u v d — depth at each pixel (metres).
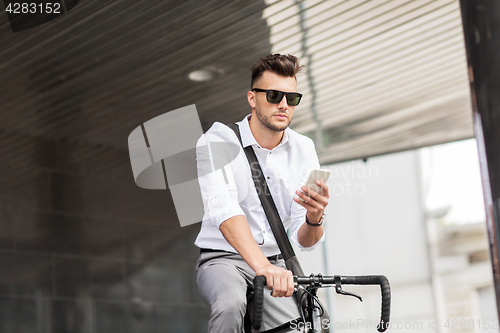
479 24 2.48
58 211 7.96
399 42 5.49
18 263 7.52
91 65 5.71
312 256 11.05
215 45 5.45
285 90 2.18
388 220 14.31
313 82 6.26
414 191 14.83
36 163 7.81
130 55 5.56
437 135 7.89
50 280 7.69
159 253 8.66
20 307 7.37
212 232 2.29
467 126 7.63
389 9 4.96
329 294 12.48
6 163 7.66
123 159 7.92
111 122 7.06
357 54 5.70
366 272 13.74
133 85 6.19
